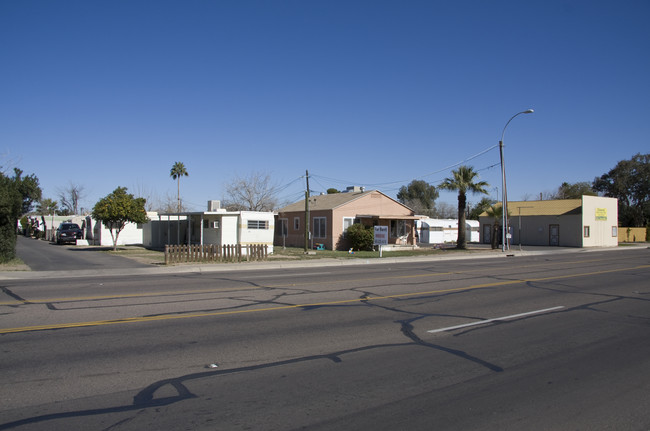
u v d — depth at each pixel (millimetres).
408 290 13898
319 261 25844
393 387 5637
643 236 63219
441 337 8133
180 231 38500
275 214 44906
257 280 16406
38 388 5449
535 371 6312
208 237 32812
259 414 4797
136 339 7695
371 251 36656
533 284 15633
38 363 6359
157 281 15961
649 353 7238
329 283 15523
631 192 73875
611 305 11547
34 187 37656
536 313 10414
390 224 41219
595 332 8602
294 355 6930
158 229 38438
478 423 4660
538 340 7980
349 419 4703
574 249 43469
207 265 22484
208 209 33188
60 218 65375
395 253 34688
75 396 5230
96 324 8766
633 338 8172
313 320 9383
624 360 6859
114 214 30766
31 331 8148
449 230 55688
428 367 6434
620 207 72188
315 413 4840
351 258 28812
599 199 50844
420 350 7289
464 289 14227
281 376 5988
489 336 8234
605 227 51531
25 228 66500
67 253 30172
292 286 14609
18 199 22047
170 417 4699
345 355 6965
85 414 4754
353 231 37219
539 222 52156
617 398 5371
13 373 5949
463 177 39344
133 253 30531
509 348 7457
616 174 74500
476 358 6891
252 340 7746
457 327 8914
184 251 23453
